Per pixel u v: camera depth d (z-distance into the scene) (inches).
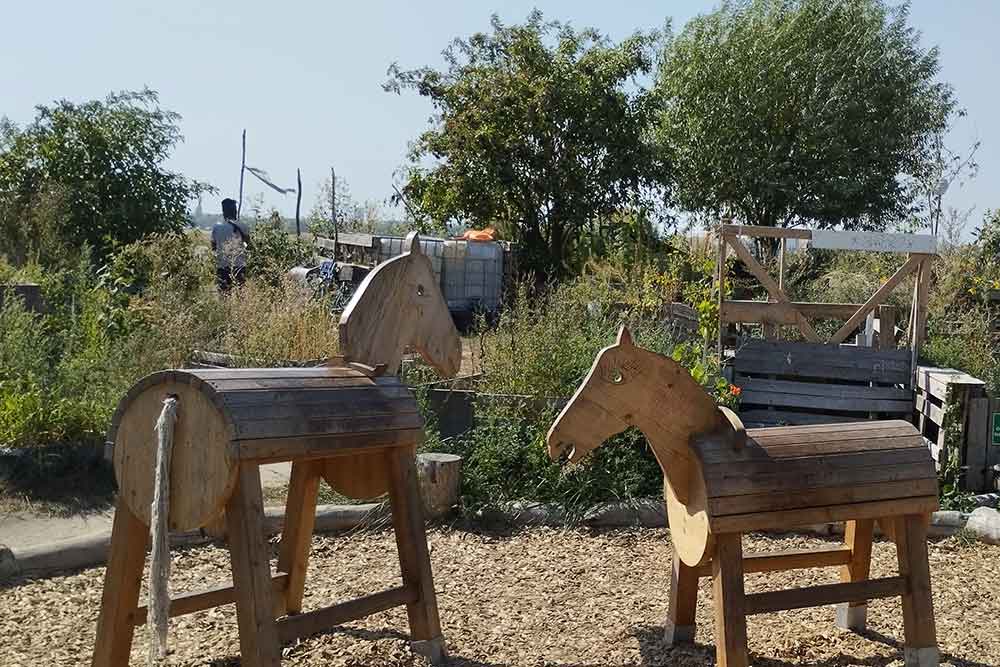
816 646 195.2
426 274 202.7
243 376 157.6
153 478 154.1
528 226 848.3
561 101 831.1
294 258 737.6
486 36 874.8
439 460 278.5
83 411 301.7
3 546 229.6
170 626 198.7
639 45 860.0
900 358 355.3
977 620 214.1
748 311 371.2
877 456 175.5
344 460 191.0
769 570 191.2
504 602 219.9
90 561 236.8
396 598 179.2
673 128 1040.2
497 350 361.4
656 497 290.7
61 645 189.2
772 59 1004.6
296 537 194.1
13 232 670.5
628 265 563.5
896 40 1037.8
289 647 189.2
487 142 837.8
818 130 989.8
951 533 279.0
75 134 762.8
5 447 290.7
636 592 228.7
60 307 409.4
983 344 426.0
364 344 183.6
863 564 194.1
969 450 309.0
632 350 167.3
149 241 604.4
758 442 172.1
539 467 294.7
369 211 900.6
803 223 1037.2
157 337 374.3
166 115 786.8
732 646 165.3
